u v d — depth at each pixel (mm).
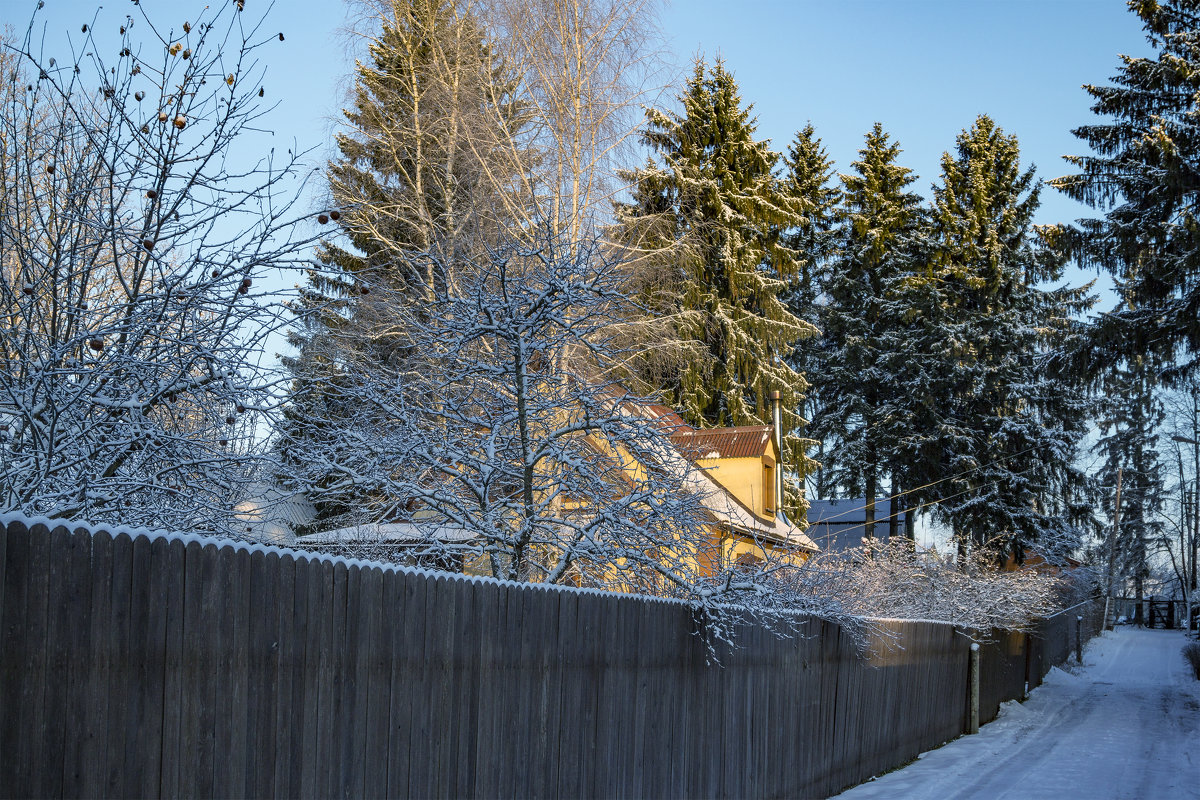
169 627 3869
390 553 8875
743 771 9266
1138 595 72438
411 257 9625
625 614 7387
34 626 3379
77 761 3492
